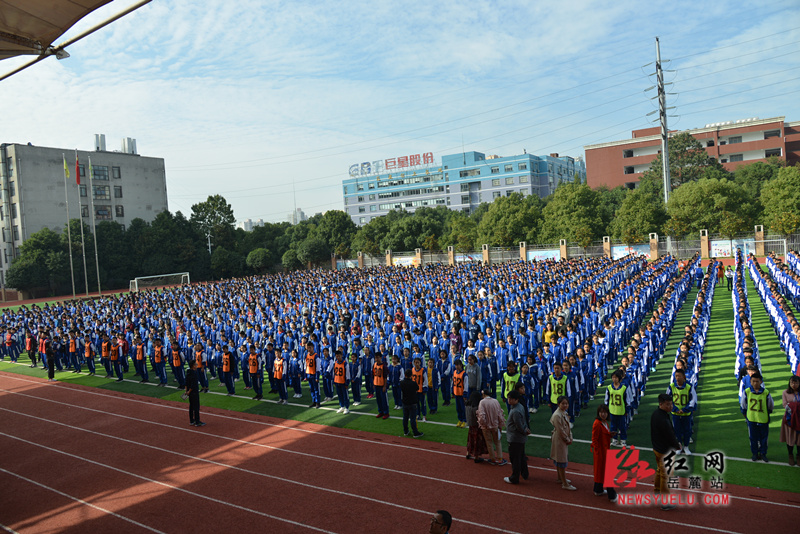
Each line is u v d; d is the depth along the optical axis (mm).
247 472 11484
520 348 17047
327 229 78688
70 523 9688
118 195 79625
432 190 129625
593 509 8875
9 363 27219
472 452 11266
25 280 62594
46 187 71375
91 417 16594
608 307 21516
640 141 87500
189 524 9328
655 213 55344
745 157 80688
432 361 14547
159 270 70500
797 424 9664
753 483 9414
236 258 76438
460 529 8438
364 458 11820
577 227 57656
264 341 19875
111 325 25297
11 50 9906
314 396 16328
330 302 28562
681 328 23594
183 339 21203
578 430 12766
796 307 23891
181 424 15305
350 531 8648
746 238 49875
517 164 117000
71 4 8547
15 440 14695
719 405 13727
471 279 34625
